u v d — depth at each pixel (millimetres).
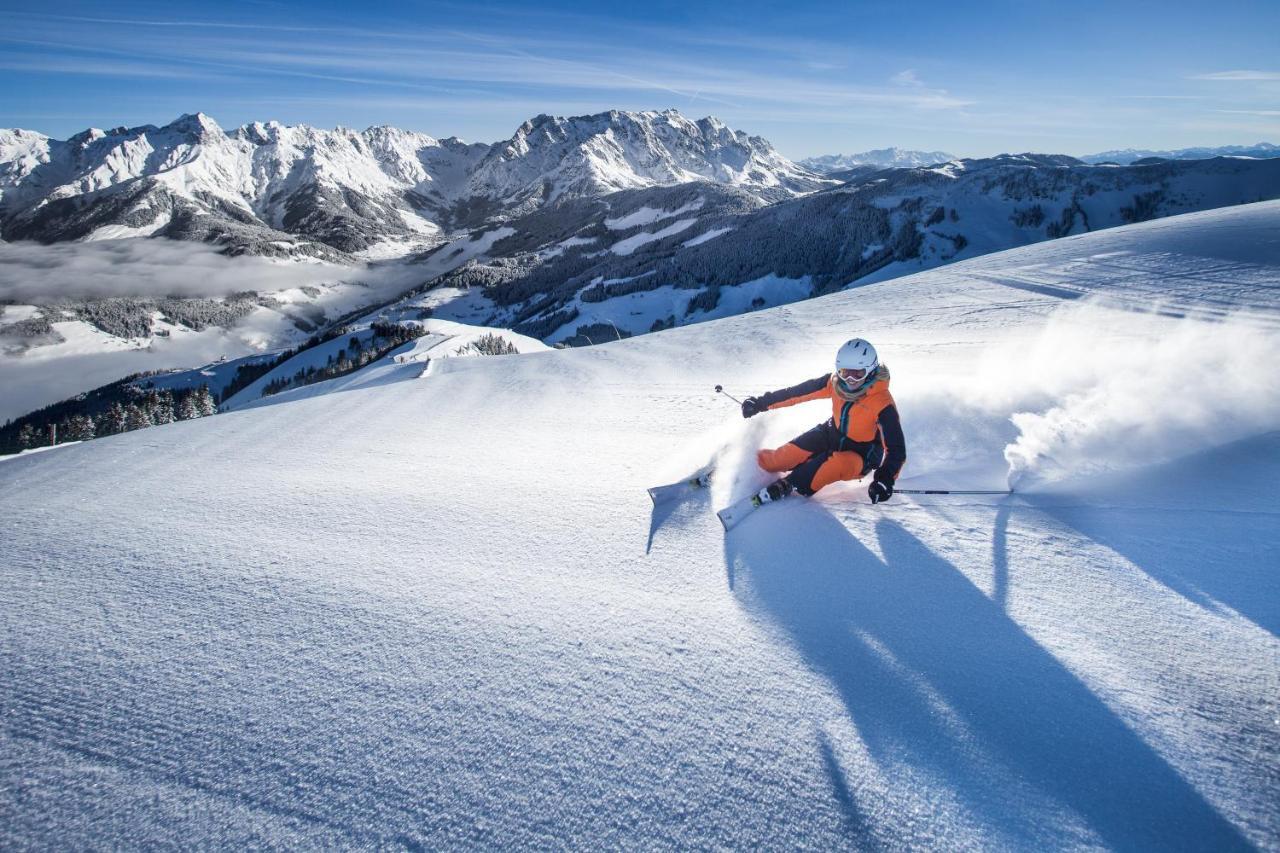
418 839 1484
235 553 3076
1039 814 1470
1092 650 2033
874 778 1604
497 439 5277
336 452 5066
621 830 1494
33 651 2256
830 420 3689
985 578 2506
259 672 2115
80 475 4629
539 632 2309
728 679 2010
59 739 1815
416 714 1898
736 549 2902
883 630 2215
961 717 1788
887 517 3137
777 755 1696
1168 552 2574
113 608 2557
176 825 1529
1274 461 3297
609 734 1796
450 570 2824
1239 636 2041
